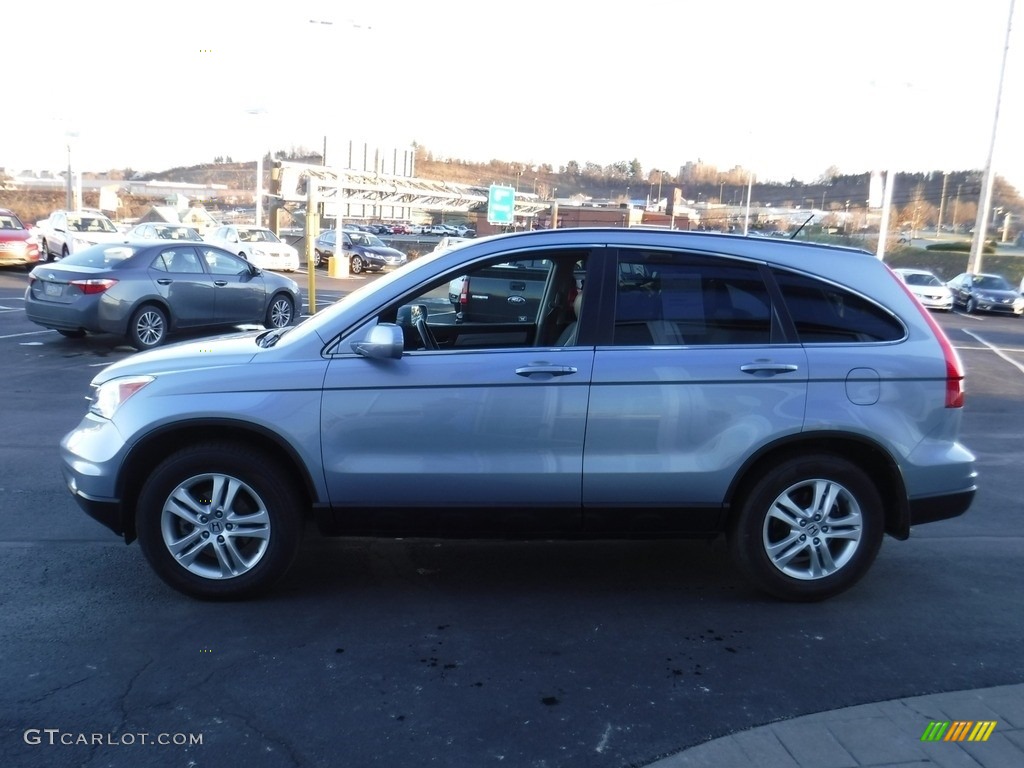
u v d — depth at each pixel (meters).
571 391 4.46
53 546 5.44
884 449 4.59
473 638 4.33
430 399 4.45
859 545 4.70
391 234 65.25
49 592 4.75
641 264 4.66
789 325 4.63
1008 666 4.14
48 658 4.02
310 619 4.49
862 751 3.39
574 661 4.11
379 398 4.45
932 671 4.08
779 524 4.71
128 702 3.67
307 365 4.48
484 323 5.17
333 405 4.45
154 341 13.15
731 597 4.90
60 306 12.67
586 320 4.57
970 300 33.19
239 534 4.57
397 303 4.61
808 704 3.76
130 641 4.21
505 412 4.45
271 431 4.43
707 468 4.52
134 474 4.56
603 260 4.65
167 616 4.48
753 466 4.64
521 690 3.83
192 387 4.47
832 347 4.62
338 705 3.68
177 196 70.12
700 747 3.41
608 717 3.63
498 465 4.48
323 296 24.56
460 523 4.57
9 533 5.65
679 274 4.66
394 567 5.23
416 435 4.46
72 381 10.77
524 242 4.69
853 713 3.68
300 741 3.42
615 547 5.66
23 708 3.61
